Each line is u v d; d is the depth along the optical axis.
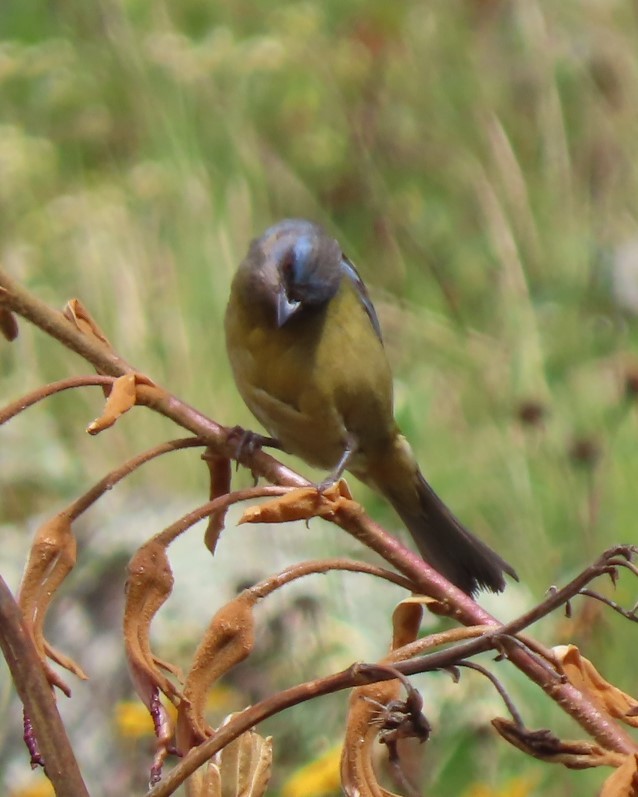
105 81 15.32
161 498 11.12
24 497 11.59
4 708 9.21
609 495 10.62
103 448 11.86
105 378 4.05
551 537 10.38
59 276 13.30
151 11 16.22
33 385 12.42
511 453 10.80
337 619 9.19
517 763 7.94
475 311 13.62
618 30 15.65
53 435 12.02
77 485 11.61
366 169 14.85
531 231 14.05
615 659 8.65
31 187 14.52
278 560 9.82
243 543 10.05
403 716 3.57
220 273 12.97
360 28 15.95
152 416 11.88
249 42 15.34
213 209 13.51
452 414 11.78
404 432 10.76
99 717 9.16
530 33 15.64
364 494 10.61
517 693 8.27
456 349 12.65
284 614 9.20
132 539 10.48
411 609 3.91
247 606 3.76
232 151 14.45
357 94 15.49
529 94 15.35
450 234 14.17
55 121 15.23
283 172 14.62
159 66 15.15
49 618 10.05
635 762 3.37
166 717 3.72
